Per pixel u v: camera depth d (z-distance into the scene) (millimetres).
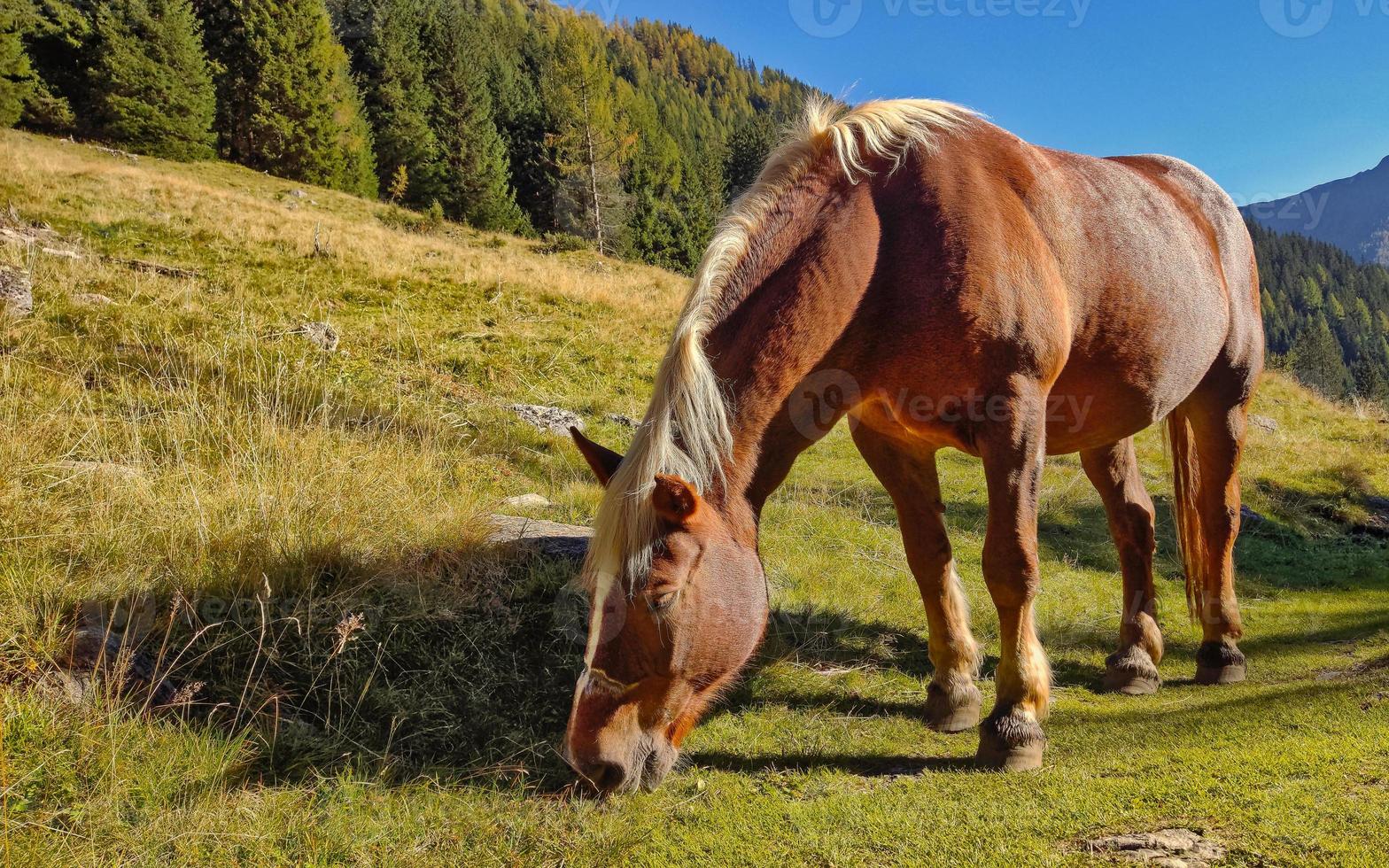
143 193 15406
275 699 2553
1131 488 3918
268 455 4238
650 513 2062
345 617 3000
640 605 2059
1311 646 4406
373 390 6828
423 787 2346
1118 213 3121
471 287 13258
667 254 45531
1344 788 2072
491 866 1982
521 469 6074
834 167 2656
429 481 4793
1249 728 2773
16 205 11406
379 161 43219
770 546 5301
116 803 2018
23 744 2064
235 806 2129
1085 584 5609
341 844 2008
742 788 2480
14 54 30625
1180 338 3309
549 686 3068
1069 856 1828
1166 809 2057
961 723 3088
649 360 11086
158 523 3373
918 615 4535
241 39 37719
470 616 3354
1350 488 9570
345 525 3678
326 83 38031
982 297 2490
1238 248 3912
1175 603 5453
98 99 32438
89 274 8008
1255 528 7793
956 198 2580
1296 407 14602
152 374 5738
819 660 3785
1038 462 2621
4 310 6012
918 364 2555
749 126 56469
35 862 1754
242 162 38406
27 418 4117
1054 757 2693
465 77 43438
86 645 2539
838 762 2756
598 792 2236
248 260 11570
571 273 18469
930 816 2168
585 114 36625
